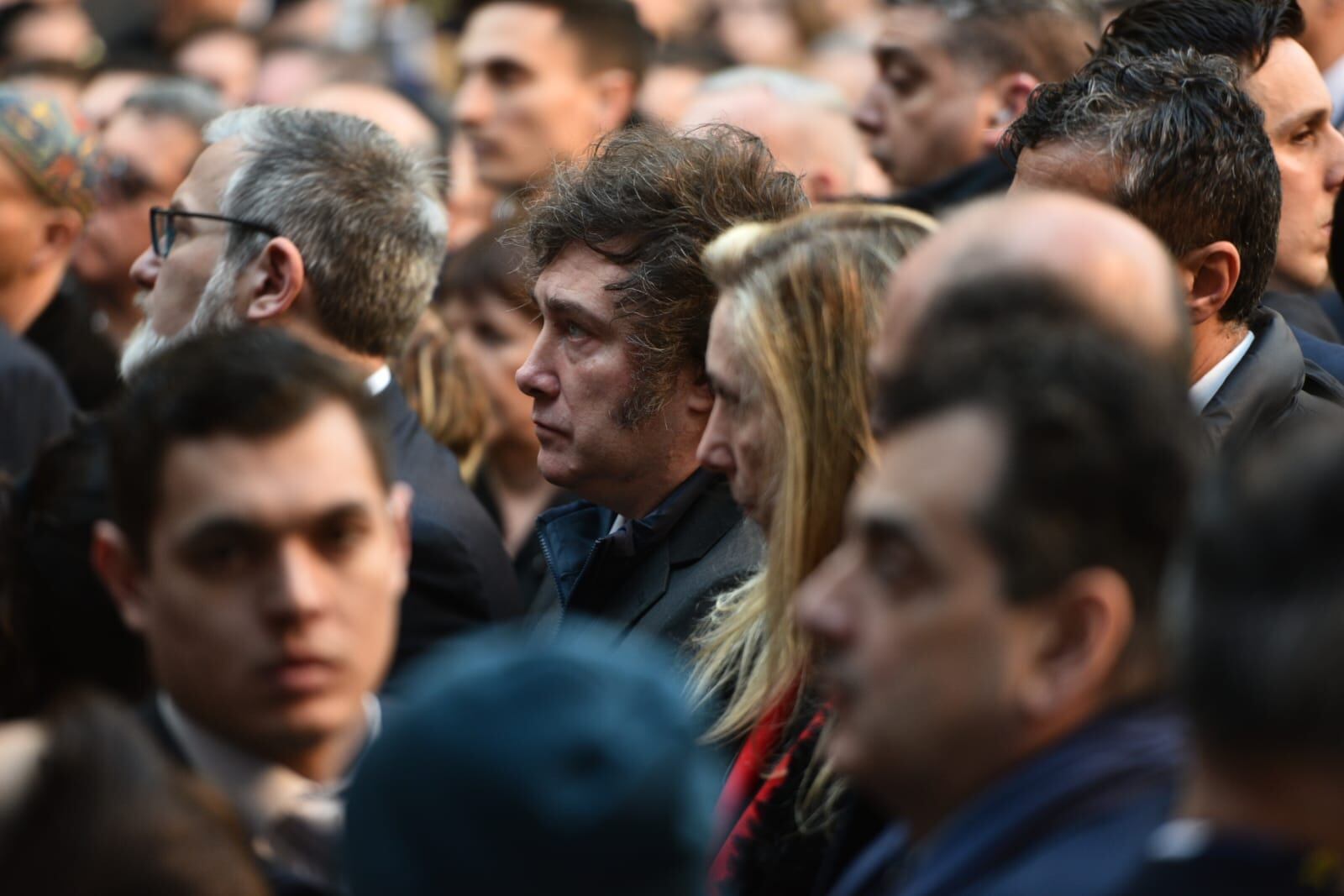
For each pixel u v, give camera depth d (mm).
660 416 9859
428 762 4402
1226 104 9641
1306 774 4379
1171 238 9516
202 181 11922
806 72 28203
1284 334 10039
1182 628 4621
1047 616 5113
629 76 22781
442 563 10945
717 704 8617
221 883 5504
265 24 33844
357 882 4504
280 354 6766
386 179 11836
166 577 6543
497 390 16562
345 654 6582
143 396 6715
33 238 15773
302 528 6520
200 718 6645
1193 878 4488
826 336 7852
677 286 9750
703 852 4664
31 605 7836
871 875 6512
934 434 5199
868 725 5254
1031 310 5473
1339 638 4297
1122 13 11844
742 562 9617
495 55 21875
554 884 4348
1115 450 5094
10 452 14539
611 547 10078
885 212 8211
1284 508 4410
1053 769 5184
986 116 16453
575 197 10055
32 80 25188
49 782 5621
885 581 5223
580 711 4457
